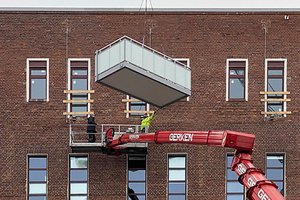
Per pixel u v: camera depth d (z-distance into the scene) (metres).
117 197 35.28
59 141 35.50
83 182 35.47
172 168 35.62
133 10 36.28
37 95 36.00
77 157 35.66
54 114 35.69
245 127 35.78
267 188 25.25
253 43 36.25
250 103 35.94
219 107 35.84
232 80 36.16
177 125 35.75
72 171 35.53
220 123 35.78
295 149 35.72
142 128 33.81
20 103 35.75
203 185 35.41
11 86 35.84
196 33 36.19
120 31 36.19
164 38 36.12
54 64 35.97
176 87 30.30
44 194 35.41
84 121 35.66
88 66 35.94
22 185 35.31
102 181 35.34
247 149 26.91
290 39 36.28
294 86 36.12
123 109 35.78
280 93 35.94
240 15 36.34
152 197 35.31
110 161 35.44
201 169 35.47
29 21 36.16
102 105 35.75
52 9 36.19
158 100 32.72
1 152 35.44
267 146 35.69
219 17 36.31
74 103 36.00
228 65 36.09
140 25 36.22
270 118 35.78
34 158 35.62
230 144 26.86
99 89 35.88
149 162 35.44
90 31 36.16
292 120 35.88
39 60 35.97
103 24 36.22
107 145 33.44
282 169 35.78
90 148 34.16
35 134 35.53
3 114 35.69
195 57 36.06
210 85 35.97
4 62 35.94
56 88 35.84
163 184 35.34
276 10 36.34
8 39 36.03
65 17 36.22
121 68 29.31
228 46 36.16
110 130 34.06
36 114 35.69
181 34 36.19
